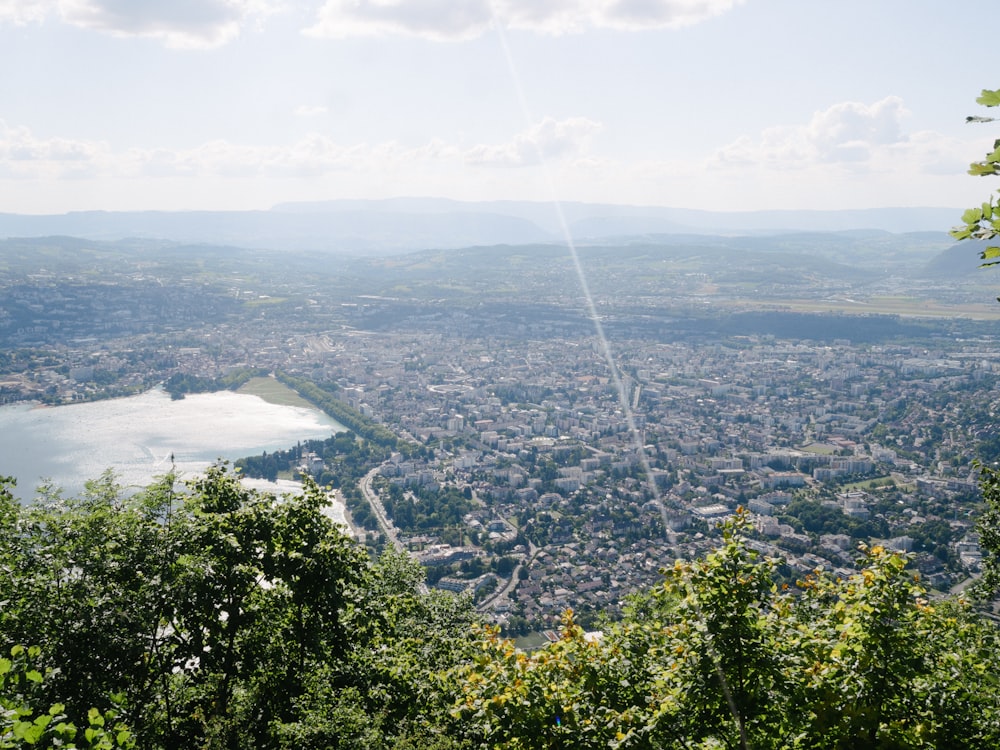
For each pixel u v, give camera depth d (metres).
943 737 20.39
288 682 35.59
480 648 26.11
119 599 29.77
